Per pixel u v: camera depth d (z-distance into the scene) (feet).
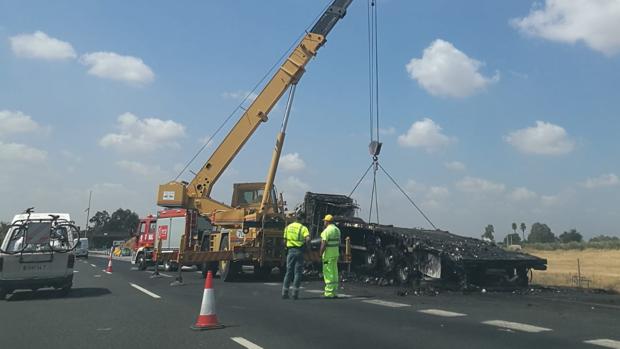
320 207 67.21
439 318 31.40
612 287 61.26
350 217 66.39
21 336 27.37
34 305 39.86
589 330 27.20
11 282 44.09
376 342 24.57
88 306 38.81
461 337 25.52
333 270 42.57
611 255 157.79
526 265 51.34
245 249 60.23
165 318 32.58
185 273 79.36
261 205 64.18
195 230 73.87
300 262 42.37
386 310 35.04
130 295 46.11
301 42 72.79
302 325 29.25
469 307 36.52
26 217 47.62
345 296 43.80
